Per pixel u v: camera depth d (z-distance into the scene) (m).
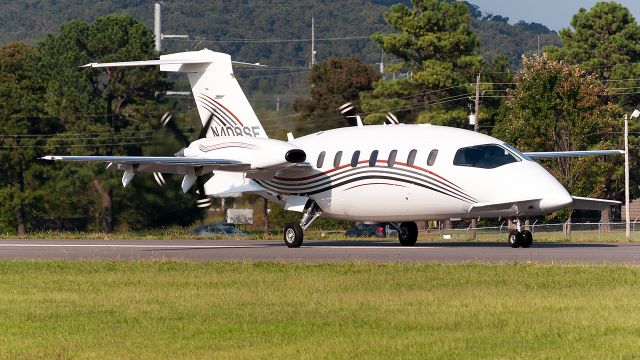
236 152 103.25
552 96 175.00
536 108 175.88
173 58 115.12
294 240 105.06
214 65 115.00
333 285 65.50
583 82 177.62
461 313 53.41
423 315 53.00
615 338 46.19
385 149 100.81
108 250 102.12
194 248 104.31
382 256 86.88
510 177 93.50
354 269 74.19
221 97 114.69
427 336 47.53
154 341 48.22
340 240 125.75
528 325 49.66
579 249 94.06
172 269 77.62
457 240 138.38
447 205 96.94
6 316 55.97
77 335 50.06
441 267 74.12
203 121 116.31
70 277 74.00
